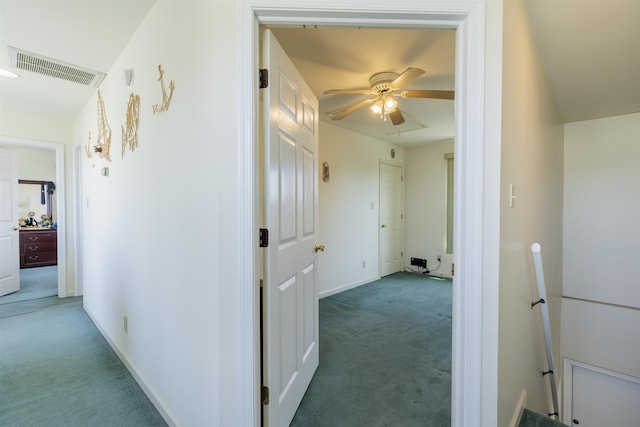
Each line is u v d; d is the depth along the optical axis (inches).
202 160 51.2
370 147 182.5
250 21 44.3
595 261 130.2
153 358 68.7
